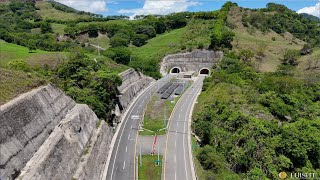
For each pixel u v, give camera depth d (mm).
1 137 40875
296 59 163250
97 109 84188
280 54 175375
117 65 140875
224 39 179375
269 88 109562
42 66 107812
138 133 89562
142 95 128875
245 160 67125
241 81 118062
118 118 99062
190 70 179375
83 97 84125
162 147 80688
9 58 112625
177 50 185375
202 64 177500
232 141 73688
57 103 63656
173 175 67500
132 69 140500
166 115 104438
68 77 97562
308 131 75875
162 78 164125
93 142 66812
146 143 82938
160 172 68375
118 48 169875
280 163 66688
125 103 111188
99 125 77562
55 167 47656
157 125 95500
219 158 70188
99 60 134500
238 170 67812
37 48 145500
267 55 173625
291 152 69562
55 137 52875
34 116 51531
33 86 59438
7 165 39406
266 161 66562
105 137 77812
